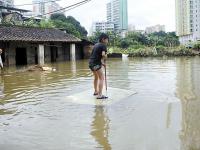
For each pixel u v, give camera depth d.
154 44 60.56
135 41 62.41
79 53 38.31
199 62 26.58
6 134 6.62
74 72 19.39
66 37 33.94
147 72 18.33
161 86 12.45
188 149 5.52
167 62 27.47
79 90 11.80
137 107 8.70
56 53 33.84
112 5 110.94
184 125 6.91
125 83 13.42
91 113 8.14
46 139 6.27
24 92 11.69
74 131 6.73
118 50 48.81
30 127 7.08
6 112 8.54
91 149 5.70
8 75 18.12
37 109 8.80
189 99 9.75
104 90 11.10
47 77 16.62
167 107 8.67
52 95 10.86
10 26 28.66
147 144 5.84
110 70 20.00
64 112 8.34
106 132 6.60
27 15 59.03
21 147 5.86
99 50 9.48
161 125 6.95
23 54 29.62
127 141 6.03
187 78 15.02
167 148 5.59
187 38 82.25
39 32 31.05
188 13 81.00
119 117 7.70
